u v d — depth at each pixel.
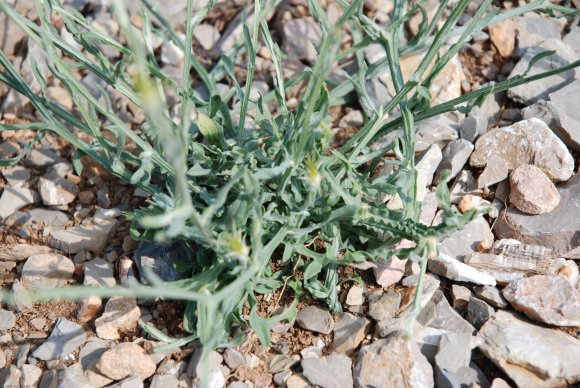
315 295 0.53
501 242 0.55
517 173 0.57
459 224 0.48
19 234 0.60
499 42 0.67
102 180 0.62
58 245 0.59
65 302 0.56
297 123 0.52
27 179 0.63
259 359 0.53
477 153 0.59
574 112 0.60
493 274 0.54
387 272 0.54
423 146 0.60
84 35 0.54
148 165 0.53
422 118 0.57
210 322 0.44
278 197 0.53
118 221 0.60
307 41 0.69
